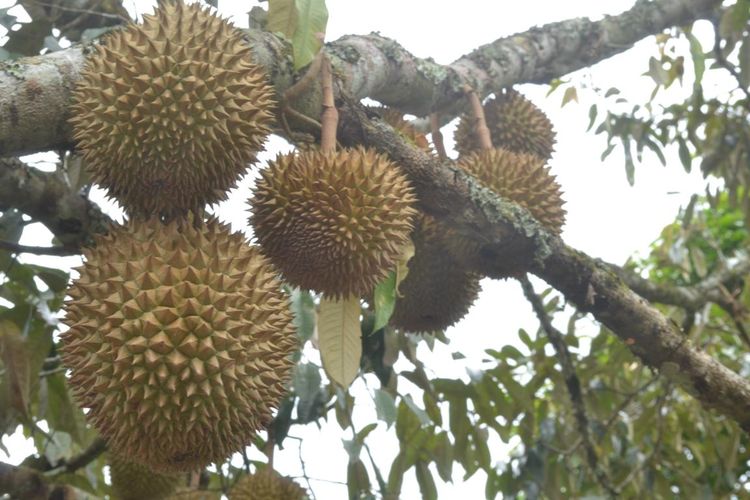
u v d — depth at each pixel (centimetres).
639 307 345
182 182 232
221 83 231
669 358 353
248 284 220
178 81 227
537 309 491
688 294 533
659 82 480
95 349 209
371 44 344
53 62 240
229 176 241
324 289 270
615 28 461
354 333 292
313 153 261
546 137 395
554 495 505
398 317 343
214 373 208
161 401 204
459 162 341
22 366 348
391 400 374
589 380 547
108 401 207
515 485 501
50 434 430
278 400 228
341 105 296
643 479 542
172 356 204
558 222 333
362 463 427
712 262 808
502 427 457
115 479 402
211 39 233
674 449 590
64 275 381
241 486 378
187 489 400
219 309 212
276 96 288
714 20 536
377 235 255
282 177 256
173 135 226
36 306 378
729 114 601
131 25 235
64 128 243
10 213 350
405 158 300
